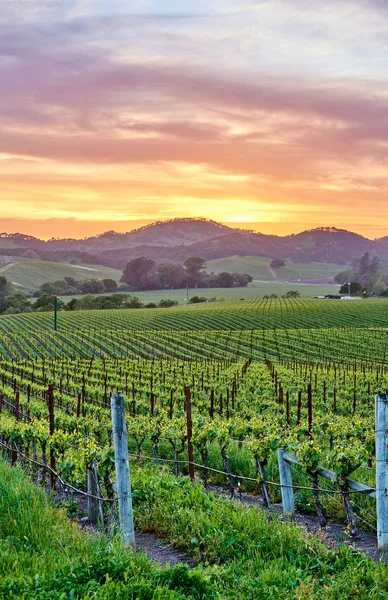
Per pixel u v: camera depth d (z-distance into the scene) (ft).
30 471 43.75
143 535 29.63
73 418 60.23
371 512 32.24
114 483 30.40
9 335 290.97
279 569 22.75
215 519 28.07
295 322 349.61
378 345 246.06
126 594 19.38
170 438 48.83
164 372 150.20
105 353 238.68
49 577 20.15
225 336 276.62
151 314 400.88
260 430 47.11
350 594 21.06
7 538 24.16
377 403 26.91
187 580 21.01
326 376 132.16
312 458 31.58
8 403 83.61
